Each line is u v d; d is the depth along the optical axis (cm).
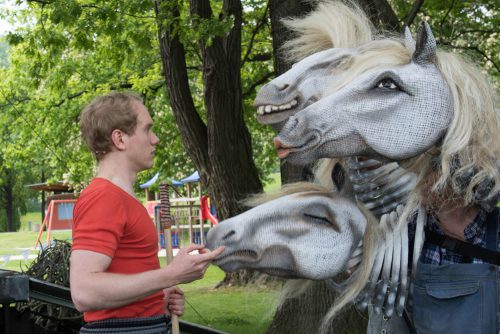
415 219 241
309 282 249
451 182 226
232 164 816
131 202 236
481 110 222
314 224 224
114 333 235
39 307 353
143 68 1287
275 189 244
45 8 1019
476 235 235
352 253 229
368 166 237
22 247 2286
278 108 229
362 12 263
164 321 251
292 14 542
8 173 4231
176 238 1867
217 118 792
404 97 214
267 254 223
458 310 228
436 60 221
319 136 212
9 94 1493
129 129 241
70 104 1385
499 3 917
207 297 955
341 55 232
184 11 846
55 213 3083
